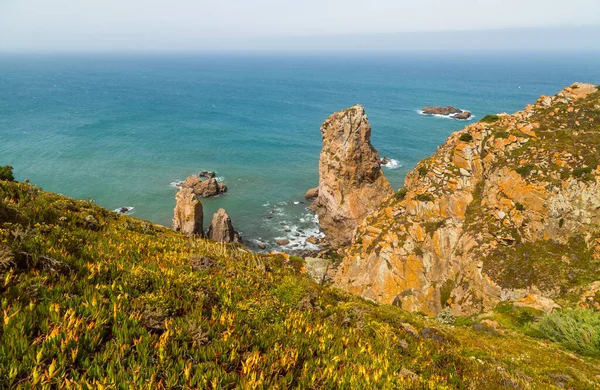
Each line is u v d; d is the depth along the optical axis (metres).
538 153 41.66
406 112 190.38
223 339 7.04
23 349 5.15
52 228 11.12
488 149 47.03
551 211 37.03
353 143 74.19
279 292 13.06
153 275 9.39
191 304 8.29
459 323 27.98
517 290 34.22
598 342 20.83
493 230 39.34
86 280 7.85
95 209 21.58
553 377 15.64
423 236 44.25
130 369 5.41
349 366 7.82
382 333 12.45
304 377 6.69
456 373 11.33
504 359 16.41
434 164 50.38
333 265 60.53
